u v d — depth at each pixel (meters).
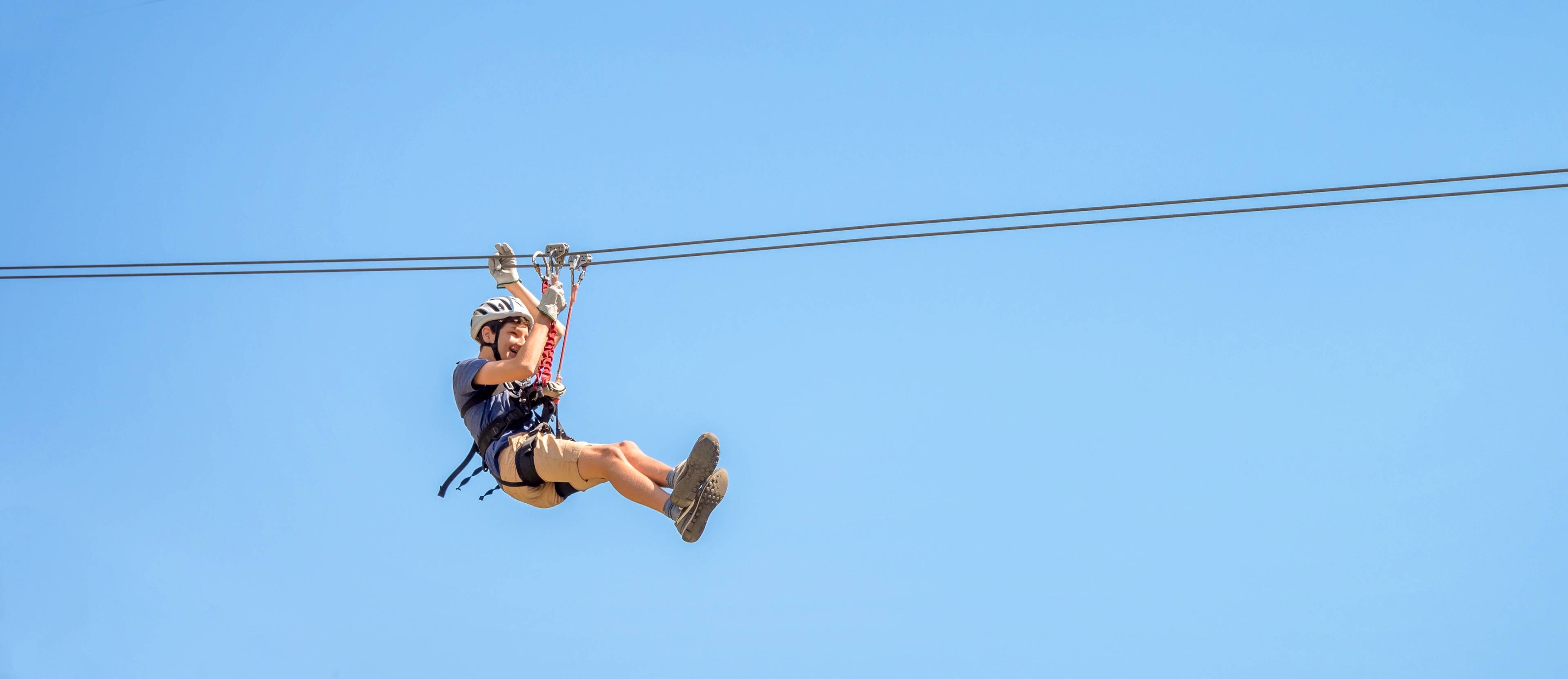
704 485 11.20
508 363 11.81
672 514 11.23
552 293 12.24
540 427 11.96
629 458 11.62
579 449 11.63
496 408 12.06
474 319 12.43
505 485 11.92
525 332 12.47
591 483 11.67
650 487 11.37
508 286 12.43
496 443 11.97
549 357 12.16
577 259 12.61
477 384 12.02
